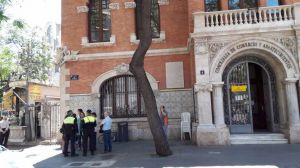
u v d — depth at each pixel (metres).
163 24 17.02
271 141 13.48
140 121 16.73
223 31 13.62
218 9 15.57
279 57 13.49
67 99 17.36
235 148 12.41
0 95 23.34
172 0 17.09
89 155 12.37
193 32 14.27
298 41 13.34
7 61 18.75
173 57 16.73
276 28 13.37
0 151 7.36
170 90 16.58
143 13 11.73
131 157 11.41
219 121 13.59
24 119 18.78
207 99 13.63
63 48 17.61
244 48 13.69
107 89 17.48
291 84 13.41
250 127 14.66
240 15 13.85
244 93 14.91
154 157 11.17
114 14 17.50
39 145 16.86
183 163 9.94
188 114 15.65
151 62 16.89
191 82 16.11
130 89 17.27
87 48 17.48
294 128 13.13
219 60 13.80
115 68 17.08
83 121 12.55
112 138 16.38
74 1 17.97
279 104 14.52
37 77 26.86
